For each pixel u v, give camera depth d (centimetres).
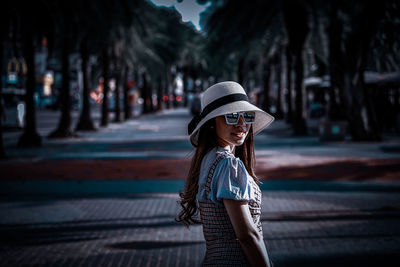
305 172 1019
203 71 6769
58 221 627
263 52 3006
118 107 3372
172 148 1608
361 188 837
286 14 2009
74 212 680
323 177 952
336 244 504
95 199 775
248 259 149
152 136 2184
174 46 4597
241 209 151
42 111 5600
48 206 721
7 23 1426
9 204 735
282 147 1588
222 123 171
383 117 2292
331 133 1803
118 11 1828
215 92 172
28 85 1675
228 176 156
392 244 499
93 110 6197
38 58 4878
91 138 2072
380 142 1742
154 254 482
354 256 462
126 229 584
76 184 906
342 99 1791
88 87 2508
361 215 636
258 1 1955
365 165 1111
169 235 554
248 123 171
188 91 9550
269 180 926
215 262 158
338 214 644
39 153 1470
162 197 787
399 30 1747
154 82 5056
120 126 2988
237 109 165
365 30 1708
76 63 2762
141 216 653
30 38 1631
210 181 161
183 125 3114
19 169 1109
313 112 3553
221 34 2078
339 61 1775
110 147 1664
